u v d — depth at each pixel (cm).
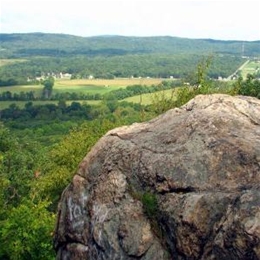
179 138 1582
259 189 1302
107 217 1523
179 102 3647
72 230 1662
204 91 3625
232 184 1373
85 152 4519
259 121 1644
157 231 1446
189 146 1524
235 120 1600
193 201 1373
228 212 1281
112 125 4734
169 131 1641
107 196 1575
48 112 19488
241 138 1499
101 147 1738
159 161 1525
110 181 1585
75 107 19988
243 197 1286
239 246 1223
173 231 1395
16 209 2895
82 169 1727
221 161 1438
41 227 2842
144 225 1459
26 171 5688
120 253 1462
